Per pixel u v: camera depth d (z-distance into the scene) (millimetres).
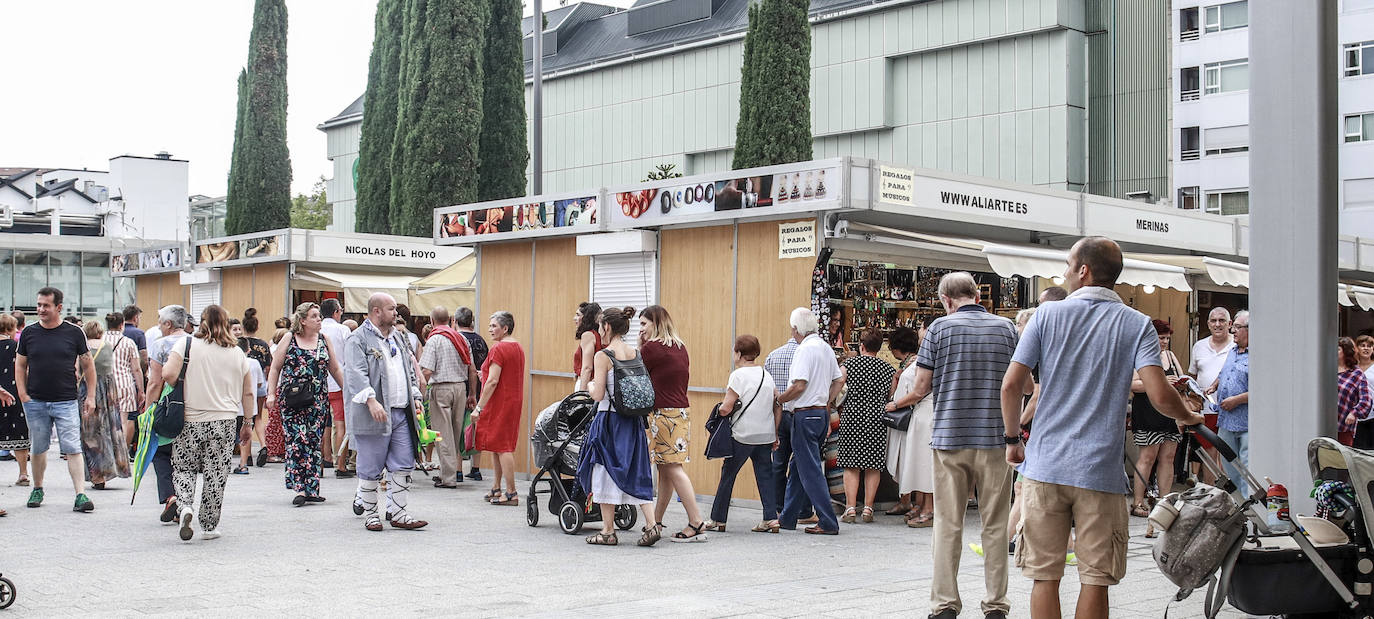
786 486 11125
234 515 11406
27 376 11398
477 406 13602
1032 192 13570
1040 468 5516
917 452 10938
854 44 53625
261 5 34062
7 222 60594
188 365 9664
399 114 28938
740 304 12625
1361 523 5520
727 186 12484
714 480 12836
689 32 59281
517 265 15406
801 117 31781
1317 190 6812
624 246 13641
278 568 8523
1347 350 10180
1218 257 17547
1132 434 11594
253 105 34125
